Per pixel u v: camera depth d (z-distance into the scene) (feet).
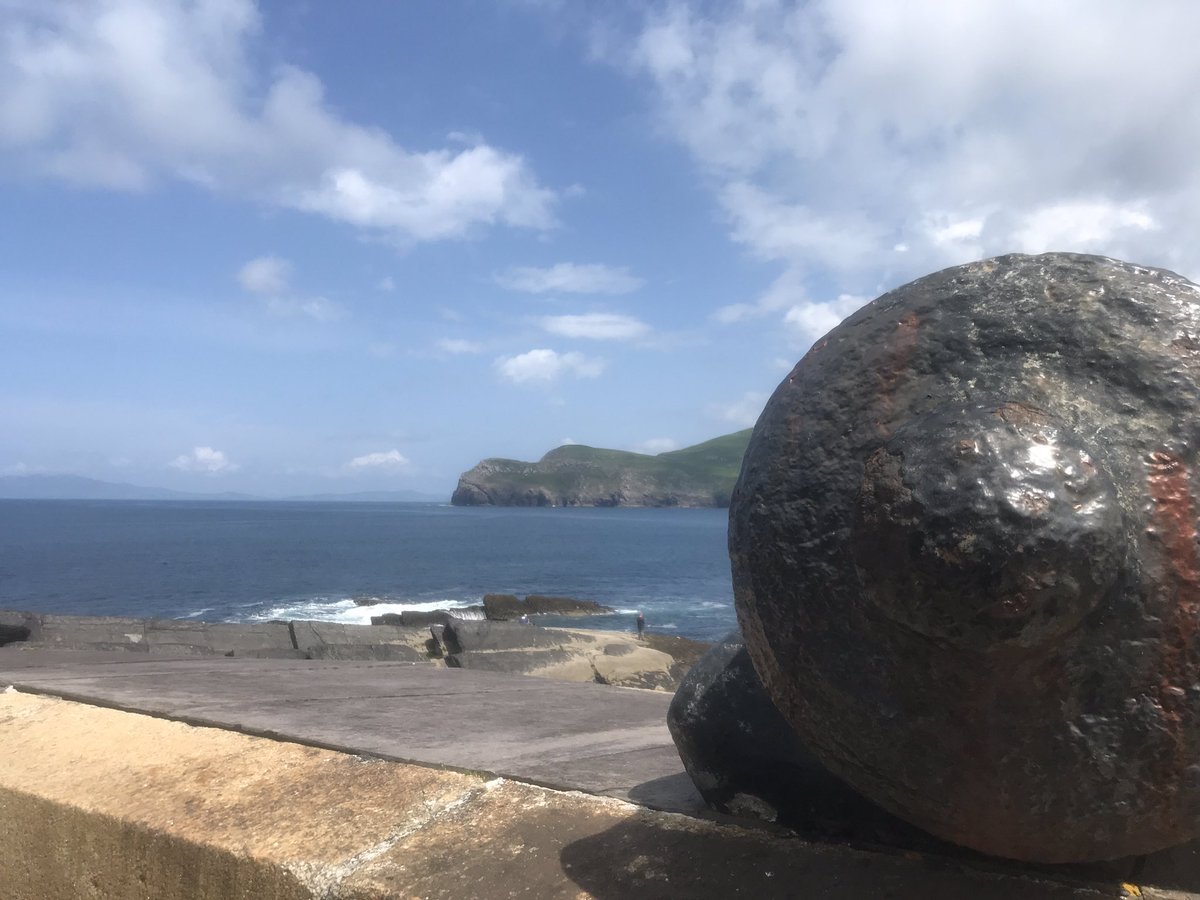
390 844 6.91
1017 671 5.00
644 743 10.15
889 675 5.41
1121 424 5.28
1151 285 5.66
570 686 15.17
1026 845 5.65
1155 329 5.48
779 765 7.09
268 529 324.60
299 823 7.37
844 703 5.67
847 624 5.55
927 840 6.58
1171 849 6.01
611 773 8.55
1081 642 4.98
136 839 7.54
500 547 236.02
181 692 13.02
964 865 6.41
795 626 5.82
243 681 14.76
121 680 14.23
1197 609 4.99
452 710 12.39
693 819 7.30
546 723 11.48
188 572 157.69
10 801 8.59
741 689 7.36
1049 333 5.62
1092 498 4.80
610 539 277.23
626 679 47.42
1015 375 5.58
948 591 4.79
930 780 5.56
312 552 209.67
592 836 6.98
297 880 6.54
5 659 18.54
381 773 8.51
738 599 6.35
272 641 52.70
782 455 6.07
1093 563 4.73
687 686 7.72
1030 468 4.78
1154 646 4.99
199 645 50.19
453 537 278.67
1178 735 5.06
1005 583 4.67
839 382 6.04
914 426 5.27
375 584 143.54
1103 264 5.79
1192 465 5.16
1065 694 5.06
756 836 6.97
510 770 8.52
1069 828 5.42
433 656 52.21
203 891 7.02
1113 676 5.02
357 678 15.79
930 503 4.83
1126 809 5.27
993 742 5.24
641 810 7.49
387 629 54.44
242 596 124.98
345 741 9.73
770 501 5.99
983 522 4.69
